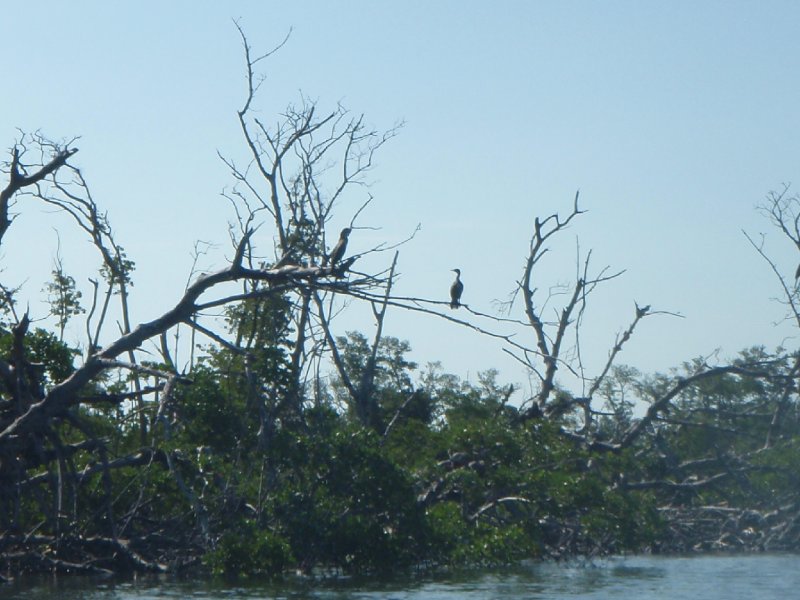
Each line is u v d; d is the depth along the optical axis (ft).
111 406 194.80
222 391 177.58
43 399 152.05
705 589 168.76
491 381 319.88
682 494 292.61
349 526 180.55
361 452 183.93
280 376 183.11
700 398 318.86
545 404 264.31
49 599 146.10
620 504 213.66
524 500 210.18
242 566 171.01
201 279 146.00
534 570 204.03
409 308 132.46
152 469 185.26
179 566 183.83
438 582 174.70
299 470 185.26
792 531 289.74
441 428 233.35
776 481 261.03
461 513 209.56
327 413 195.31
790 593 163.73
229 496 179.93
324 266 136.87
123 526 182.80
